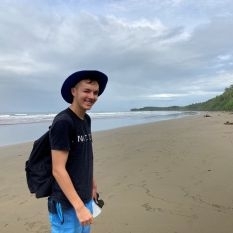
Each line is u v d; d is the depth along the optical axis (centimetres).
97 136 1639
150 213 521
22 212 552
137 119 4100
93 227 475
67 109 285
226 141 1266
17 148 1263
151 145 1237
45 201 603
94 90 287
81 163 283
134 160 942
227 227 461
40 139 283
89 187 295
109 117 5009
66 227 281
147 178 732
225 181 680
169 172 779
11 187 700
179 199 582
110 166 871
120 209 543
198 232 449
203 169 794
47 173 284
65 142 267
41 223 504
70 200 264
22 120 3525
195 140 1344
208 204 552
